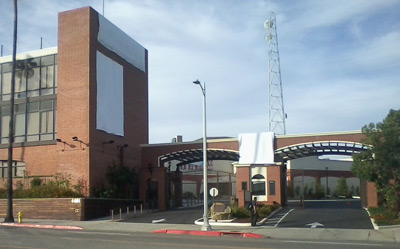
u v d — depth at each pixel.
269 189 37.12
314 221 27.38
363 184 37.34
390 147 27.34
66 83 37.97
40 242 16.34
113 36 41.41
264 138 39.41
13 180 38.19
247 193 33.88
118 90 41.59
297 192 58.53
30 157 38.84
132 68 44.66
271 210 32.62
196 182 61.38
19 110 40.28
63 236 19.03
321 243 17.36
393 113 28.30
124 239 17.81
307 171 62.75
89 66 37.44
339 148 39.88
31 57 40.59
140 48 46.56
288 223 26.73
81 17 38.28
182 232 22.95
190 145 42.38
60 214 32.47
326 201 50.00
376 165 27.73
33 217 33.28
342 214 30.91
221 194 62.59
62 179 36.56
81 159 36.47
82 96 37.22
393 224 24.97
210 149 41.50
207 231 22.86
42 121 39.19
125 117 42.47
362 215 30.09
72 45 38.25
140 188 41.31
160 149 43.59
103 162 38.12
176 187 45.28
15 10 32.31
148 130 46.66
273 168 37.41
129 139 42.72
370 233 21.83
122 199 37.47
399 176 27.56
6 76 41.44
